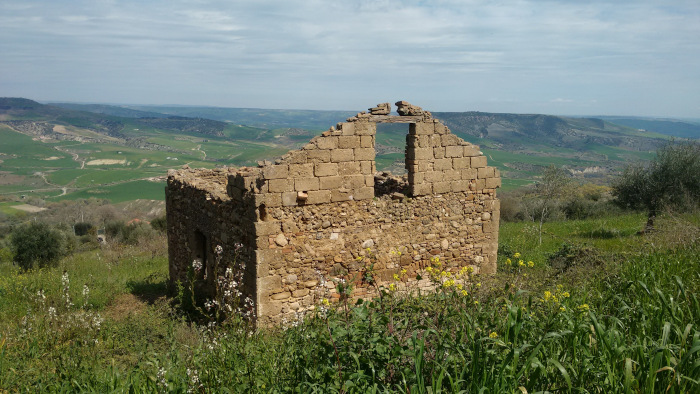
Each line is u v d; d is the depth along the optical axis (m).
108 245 30.25
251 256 11.05
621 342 4.82
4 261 26.19
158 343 9.98
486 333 5.39
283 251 11.16
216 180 16.56
